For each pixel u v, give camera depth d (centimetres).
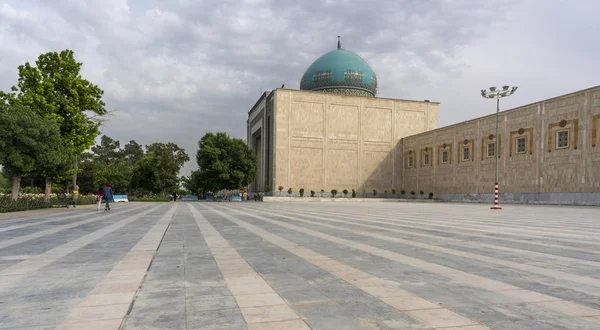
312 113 6544
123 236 1001
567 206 3456
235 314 369
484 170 4966
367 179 6762
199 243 867
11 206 2134
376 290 462
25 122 2156
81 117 2836
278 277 529
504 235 1041
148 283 492
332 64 7338
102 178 6203
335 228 1230
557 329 332
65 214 1967
